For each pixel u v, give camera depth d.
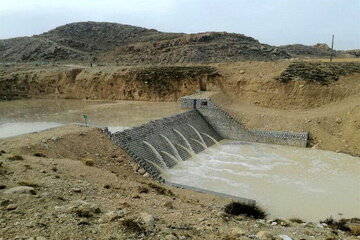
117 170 24.48
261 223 15.02
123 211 12.39
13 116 44.12
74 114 45.78
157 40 125.44
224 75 55.72
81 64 94.62
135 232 10.38
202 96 49.47
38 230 9.77
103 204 13.41
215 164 35.22
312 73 50.94
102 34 142.75
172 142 37.25
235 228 12.37
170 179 30.72
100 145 27.05
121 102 57.88
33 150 22.66
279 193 27.95
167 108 49.91
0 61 109.88
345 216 23.80
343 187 29.31
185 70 59.16
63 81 65.81
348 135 40.06
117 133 30.89
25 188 13.33
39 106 53.41
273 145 42.41
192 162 35.75
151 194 18.22
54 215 11.09
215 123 46.69
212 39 113.75
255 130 44.09
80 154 24.84
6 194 12.66
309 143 41.31
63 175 17.56
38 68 74.62
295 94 49.19
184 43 111.19
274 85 50.62
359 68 51.44
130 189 18.34
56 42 124.81
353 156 37.56
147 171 26.98
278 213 24.14
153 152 33.00
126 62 102.56
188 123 43.06
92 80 64.00
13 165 17.45
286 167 34.34
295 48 130.25
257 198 26.86
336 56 121.56
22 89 65.62
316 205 25.67
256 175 32.03
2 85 65.12
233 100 52.50
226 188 28.88
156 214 13.34
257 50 106.81
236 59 98.38
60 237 9.48
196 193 23.27
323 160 36.44
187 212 14.84
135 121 40.75
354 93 46.75
